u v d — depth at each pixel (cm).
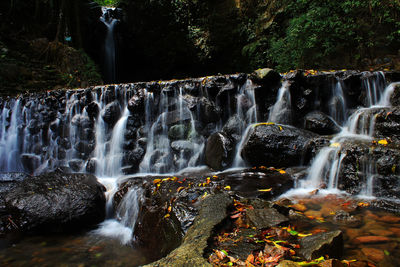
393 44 730
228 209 269
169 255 193
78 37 1192
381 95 493
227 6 1297
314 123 470
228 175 399
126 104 582
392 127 381
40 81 922
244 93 530
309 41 795
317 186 364
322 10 775
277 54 967
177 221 267
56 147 615
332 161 364
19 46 1001
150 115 563
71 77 999
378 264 190
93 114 600
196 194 318
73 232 356
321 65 823
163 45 1441
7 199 372
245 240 213
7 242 331
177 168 508
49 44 1048
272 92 518
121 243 322
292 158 413
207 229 226
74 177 417
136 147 553
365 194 328
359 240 225
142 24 1442
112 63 1476
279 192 342
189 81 557
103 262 279
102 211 387
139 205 346
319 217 273
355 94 514
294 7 909
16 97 674
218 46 1302
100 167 559
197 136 532
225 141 467
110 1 1609
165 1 1361
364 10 752
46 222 347
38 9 1125
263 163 430
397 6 718
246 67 1202
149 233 301
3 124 666
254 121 514
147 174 510
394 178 309
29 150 637
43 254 300
